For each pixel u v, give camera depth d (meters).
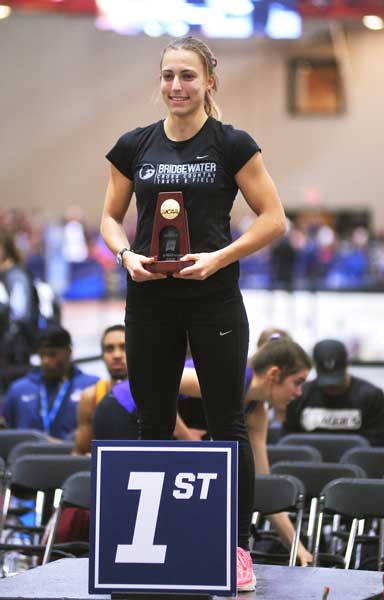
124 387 8.87
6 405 11.88
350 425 10.97
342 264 35.84
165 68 5.74
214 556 5.34
